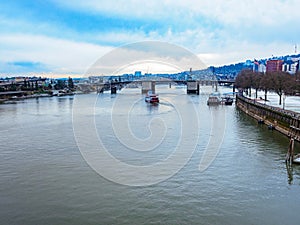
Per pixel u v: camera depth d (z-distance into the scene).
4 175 34.28
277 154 43.06
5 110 106.94
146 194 28.77
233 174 34.34
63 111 100.81
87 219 24.41
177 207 26.25
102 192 29.30
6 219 24.56
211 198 28.03
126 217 24.62
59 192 29.45
